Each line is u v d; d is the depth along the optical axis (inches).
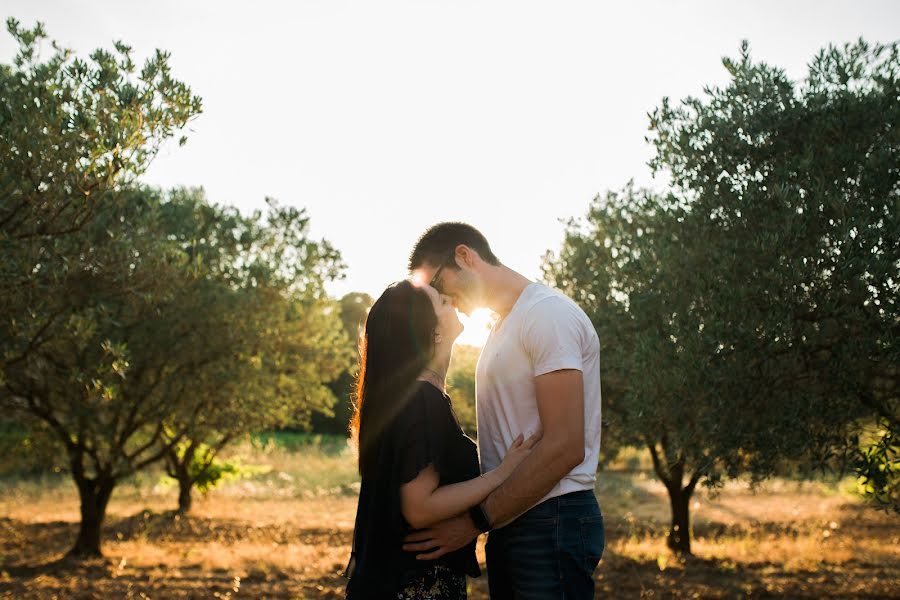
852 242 197.9
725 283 215.2
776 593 337.1
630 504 745.6
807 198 212.1
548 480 102.2
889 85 220.8
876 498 211.8
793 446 215.3
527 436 111.1
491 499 103.5
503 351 112.7
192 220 487.5
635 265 256.8
